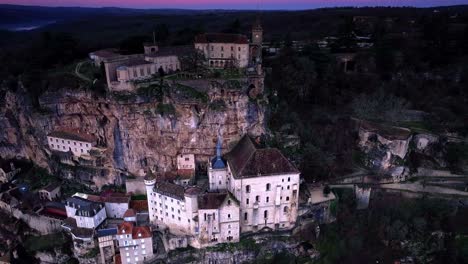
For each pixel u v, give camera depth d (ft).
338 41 556.10
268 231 326.03
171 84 366.02
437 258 338.34
